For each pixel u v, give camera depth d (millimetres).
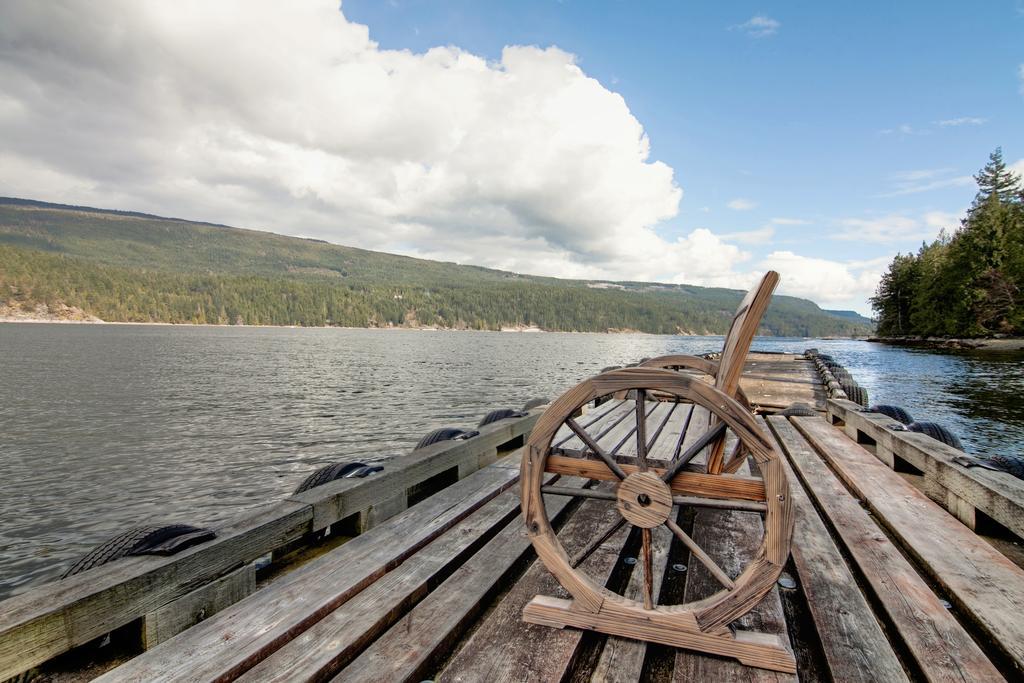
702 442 2072
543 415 2254
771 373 13914
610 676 1893
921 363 36281
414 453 4469
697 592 2471
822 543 3006
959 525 3258
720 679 1883
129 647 2395
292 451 13984
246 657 1969
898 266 86750
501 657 1986
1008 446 11172
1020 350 49875
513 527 3268
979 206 71688
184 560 2465
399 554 2863
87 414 19875
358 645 2111
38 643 1931
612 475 2225
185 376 34062
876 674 1848
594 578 2543
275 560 3445
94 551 2613
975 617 2227
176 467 12430
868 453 5137
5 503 9977
